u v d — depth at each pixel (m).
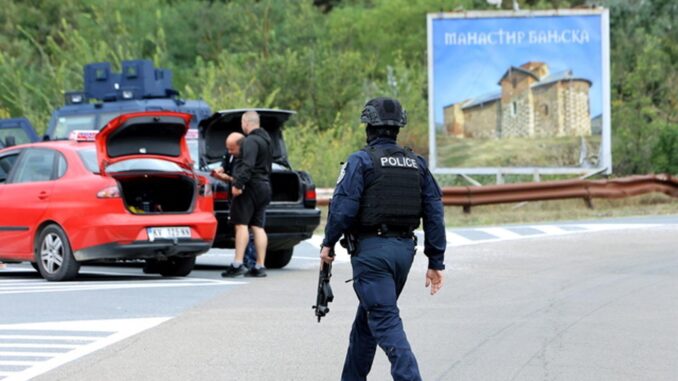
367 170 20.97
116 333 29.78
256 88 106.00
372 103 21.41
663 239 56.47
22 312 33.38
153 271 45.12
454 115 85.06
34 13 134.12
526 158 84.50
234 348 27.75
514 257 49.31
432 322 31.80
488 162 84.88
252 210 42.69
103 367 25.48
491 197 74.94
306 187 46.38
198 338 29.06
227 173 43.59
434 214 21.41
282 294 37.59
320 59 110.25
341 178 20.95
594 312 33.62
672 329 30.64
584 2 132.25
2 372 24.92
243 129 42.81
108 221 40.03
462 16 84.75
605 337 29.42
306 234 46.16
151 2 132.12
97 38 115.62
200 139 47.12
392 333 20.62
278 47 122.00
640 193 82.06
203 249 41.75
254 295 37.31
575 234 59.94
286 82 106.62
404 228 21.12
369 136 21.52
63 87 96.31
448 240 57.59
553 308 34.44
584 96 84.12
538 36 84.19
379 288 20.83
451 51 85.00
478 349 27.77
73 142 42.97
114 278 43.09
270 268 47.38
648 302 35.66
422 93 120.94
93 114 58.44
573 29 84.00
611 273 43.22
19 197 42.56
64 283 40.84
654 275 42.53
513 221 71.06
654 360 26.45
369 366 21.91
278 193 46.16
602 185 78.75
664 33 123.88
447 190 73.69
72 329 30.41
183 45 129.00
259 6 130.75
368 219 20.91
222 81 105.38
